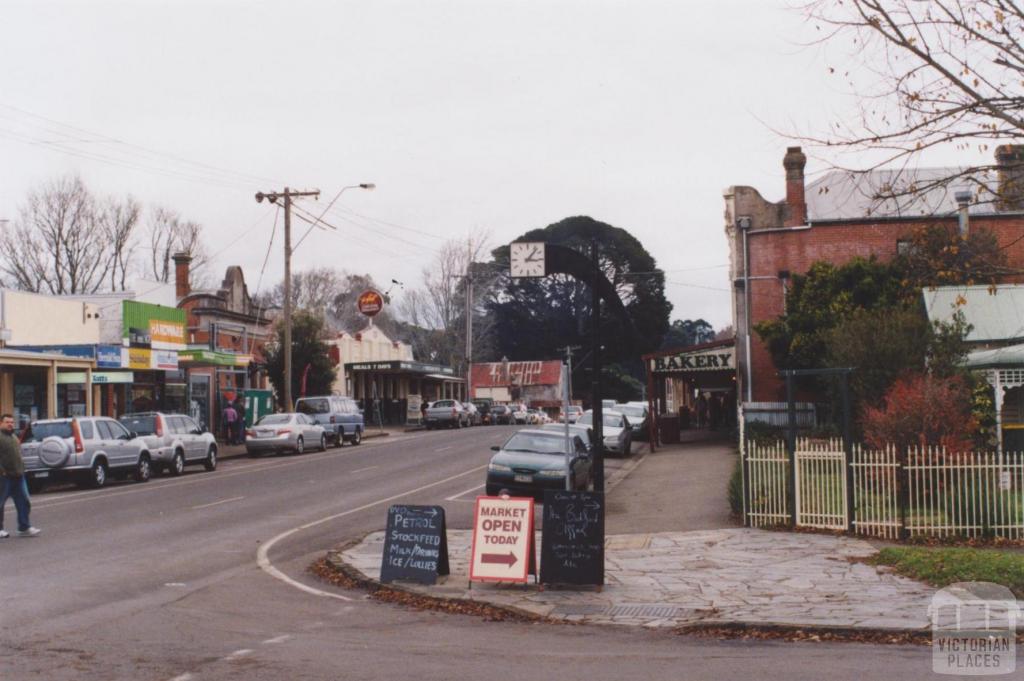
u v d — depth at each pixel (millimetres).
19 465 16375
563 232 70750
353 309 92312
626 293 69938
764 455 16703
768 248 35562
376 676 8086
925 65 10680
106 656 8656
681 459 31969
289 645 9250
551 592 11797
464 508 20781
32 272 59281
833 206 37750
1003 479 15297
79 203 60531
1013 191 11781
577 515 12086
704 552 14414
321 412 41906
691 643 9531
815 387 32375
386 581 12414
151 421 28594
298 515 19656
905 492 15547
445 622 10547
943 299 25922
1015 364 22234
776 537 15594
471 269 73938
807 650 9211
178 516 19328
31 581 12312
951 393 17828
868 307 30578
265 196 40781
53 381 29906
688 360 36281
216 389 46406
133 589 11977
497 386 77250
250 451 37469
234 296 51688
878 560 13352
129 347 34875
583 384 79375
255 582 12750
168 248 69000
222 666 8367
